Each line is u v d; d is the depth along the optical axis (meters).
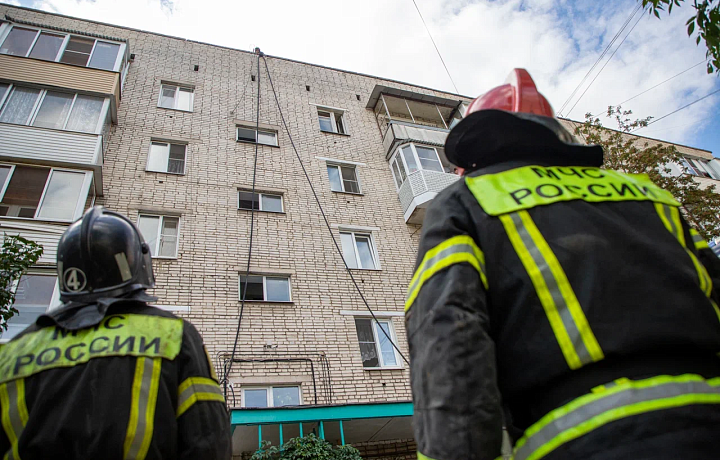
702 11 4.47
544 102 1.67
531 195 1.22
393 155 14.19
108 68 11.59
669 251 1.13
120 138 11.42
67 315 1.71
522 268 1.10
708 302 1.05
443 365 0.97
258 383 8.54
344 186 13.50
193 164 11.69
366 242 12.24
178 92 13.55
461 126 1.52
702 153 23.64
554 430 0.94
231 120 13.34
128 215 10.09
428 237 1.22
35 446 1.35
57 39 11.54
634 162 12.45
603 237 1.12
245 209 11.24
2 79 10.03
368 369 9.48
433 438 0.94
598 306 1.01
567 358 0.97
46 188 8.95
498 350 1.09
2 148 9.01
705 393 0.89
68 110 10.32
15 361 1.54
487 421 0.92
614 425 0.86
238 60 15.42
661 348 0.95
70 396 1.44
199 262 9.84
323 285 10.53
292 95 15.20
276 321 9.51
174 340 1.67
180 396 1.59
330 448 6.71
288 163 12.94
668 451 0.80
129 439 1.40
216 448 1.56
